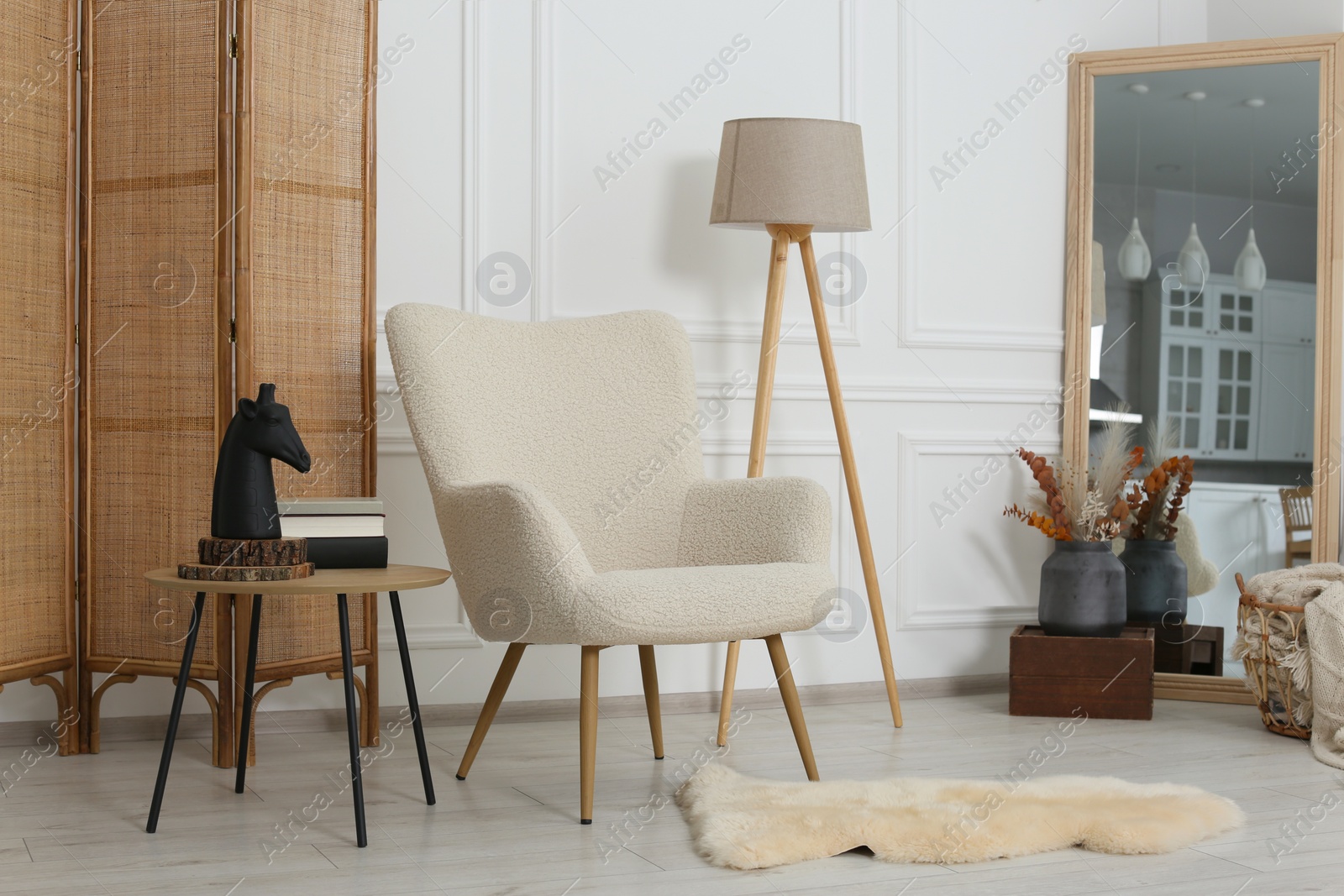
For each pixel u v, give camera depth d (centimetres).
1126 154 330
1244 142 323
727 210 276
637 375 248
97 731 251
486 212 288
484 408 232
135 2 245
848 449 289
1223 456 322
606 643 194
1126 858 183
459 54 286
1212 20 348
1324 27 327
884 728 279
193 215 241
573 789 222
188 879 170
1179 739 266
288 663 246
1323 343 315
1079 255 331
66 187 248
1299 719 263
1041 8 334
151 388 245
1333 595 257
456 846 186
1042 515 312
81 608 251
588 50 296
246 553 195
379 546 219
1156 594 318
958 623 324
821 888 169
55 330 247
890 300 321
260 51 241
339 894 165
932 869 177
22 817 201
